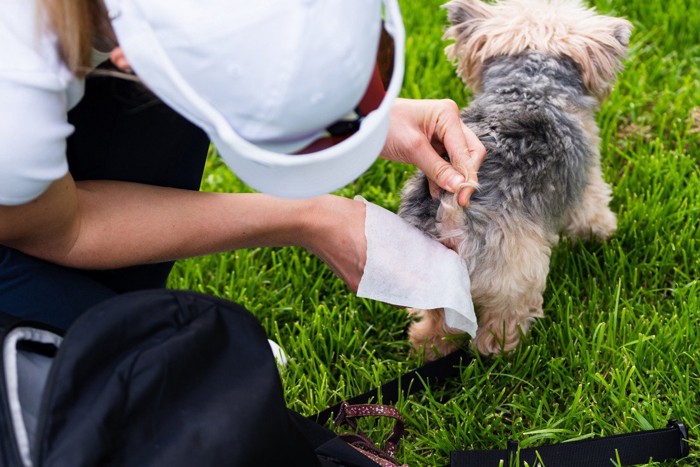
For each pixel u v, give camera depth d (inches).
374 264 55.8
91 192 53.7
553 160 64.1
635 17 88.5
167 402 45.4
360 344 67.1
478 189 61.6
